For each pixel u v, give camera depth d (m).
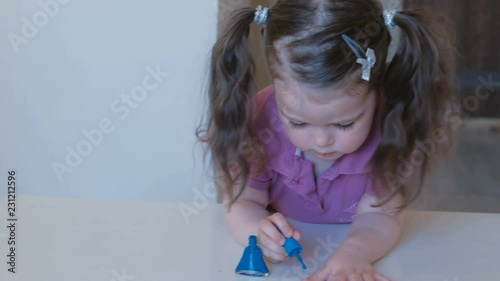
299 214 0.92
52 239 0.82
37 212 0.90
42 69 1.34
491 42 3.07
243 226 0.84
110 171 1.39
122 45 1.32
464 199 2.20
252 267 0.74
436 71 0.82
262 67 0.88
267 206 0.96
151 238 0.83
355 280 0.72
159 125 1.36
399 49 0.81
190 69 1.32
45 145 1.38
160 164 1.38
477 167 2.49
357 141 0.75
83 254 0.78
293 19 0.75
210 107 0.90
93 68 1.33
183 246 0.82
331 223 0.92
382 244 0.81
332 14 0.74
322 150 0.76
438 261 0.80
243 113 0.87
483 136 2.89
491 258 0.80
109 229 0.86
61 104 1.36
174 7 1.28
